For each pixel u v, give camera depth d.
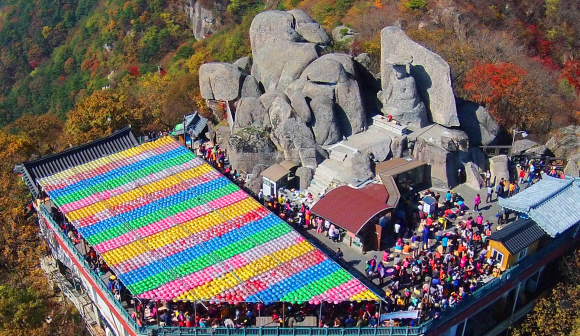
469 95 76.75
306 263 45.03
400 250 50.19
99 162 59.12
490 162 62.47
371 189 53.72
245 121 63.06
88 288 51.69
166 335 42.00
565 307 48.75
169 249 46.62
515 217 54.84
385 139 60.97
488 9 103.25
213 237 47.94
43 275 58.50
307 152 59.12
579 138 67.56
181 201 52.84
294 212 55.19
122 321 44.88
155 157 59.72
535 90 77.75
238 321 43.22
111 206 52.41
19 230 60.69
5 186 63.97
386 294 44.12
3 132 75.50
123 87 112.94
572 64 98.44
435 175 59.28
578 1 105.50
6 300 46.94
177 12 156.50
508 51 87.56
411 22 97.19
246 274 43.78
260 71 70.19
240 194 53.75
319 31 73.12
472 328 50.94
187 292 41.91
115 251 46.44
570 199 53.00
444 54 83.38
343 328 41.66
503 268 48.62
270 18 72.00
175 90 86.62
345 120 62.88
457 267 47.50
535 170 62.16
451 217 54.31
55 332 50.16
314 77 63.12
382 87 65.75
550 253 52.31
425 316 43.78
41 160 60.19
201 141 69.00
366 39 86.12
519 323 53.06
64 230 53.56
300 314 44.03
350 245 51.00
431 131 62.06
